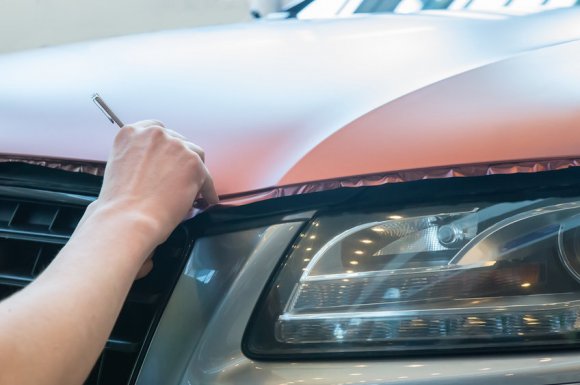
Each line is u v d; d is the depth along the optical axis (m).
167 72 0.76
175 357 0.56
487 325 0.56
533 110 0.59
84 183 0.62
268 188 0.56
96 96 0.60
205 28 1.00
